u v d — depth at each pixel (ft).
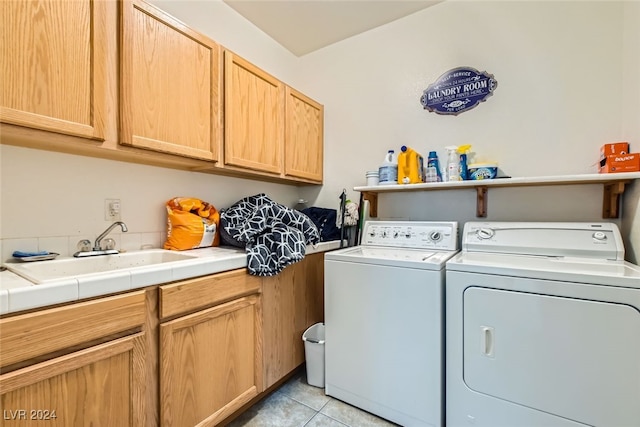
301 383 6.19
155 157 4.71
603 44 5.24
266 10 6.97
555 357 3.82
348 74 8.07
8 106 3.13
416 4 6.80
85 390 3.06
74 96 3.62
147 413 3.60
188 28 4.90
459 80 6.52
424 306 4.67
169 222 5.51
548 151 5.67
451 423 4.51
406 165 6.61
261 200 6.39
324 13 7.07
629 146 4.73
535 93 5.78
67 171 4.40
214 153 5.32
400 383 4.88
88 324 3.06
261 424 4.94
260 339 5.17
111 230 4.88
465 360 4.40
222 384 4.51
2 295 2.53
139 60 4.23
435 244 6.02
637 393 3.43
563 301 3.78
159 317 3.74
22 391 2.65
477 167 5.81
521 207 5.98
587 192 5.41
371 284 5.18
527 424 3.98
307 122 7.75
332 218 7.70
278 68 8.20
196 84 5.01
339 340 5.56
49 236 4.23
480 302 4.29
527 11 5.85
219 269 4.49
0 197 3.84
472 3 6.40
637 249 4.52
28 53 3.26
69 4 3.58
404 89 7.23
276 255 5.31
